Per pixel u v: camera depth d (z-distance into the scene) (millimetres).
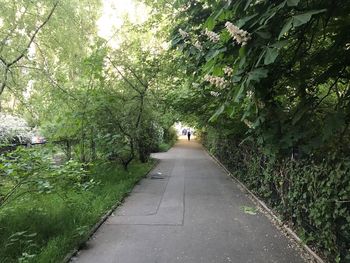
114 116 11945
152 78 13117
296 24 2260
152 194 9336
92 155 11633
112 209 7320
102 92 11297
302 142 3652
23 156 5141
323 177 4461
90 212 6676
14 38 8273
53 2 8438
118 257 4672
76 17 9266
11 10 8086
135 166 15023
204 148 30328
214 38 3312
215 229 5953
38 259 4312
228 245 5129
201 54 4398
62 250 4680
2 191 5418
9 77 8648
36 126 12117
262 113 3697
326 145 4074
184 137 61250
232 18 3205
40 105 10555
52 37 9016
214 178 12461
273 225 6191
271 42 2689
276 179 6684
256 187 8852
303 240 5043
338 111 3166
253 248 5004
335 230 4184
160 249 4969
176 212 7215
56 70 9742
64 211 6355
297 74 3688
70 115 10297
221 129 11555
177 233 5727
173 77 13281
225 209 7465
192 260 4551
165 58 12430
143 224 6297
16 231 5062
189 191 9758
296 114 3428
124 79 12891
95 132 11570
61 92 10234
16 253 4492
